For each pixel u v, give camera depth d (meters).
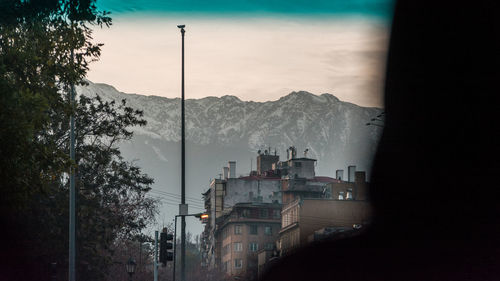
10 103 35.28
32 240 66.81
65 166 38.75
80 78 40.50
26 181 37.50
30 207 64.31
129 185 88.69
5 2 37.34
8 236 65.31
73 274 58.59
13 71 38.53
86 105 85.25
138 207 94.75
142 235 95.56
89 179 83.94
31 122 36.16
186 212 69.62
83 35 39.75
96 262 76.25
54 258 70.19
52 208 68.88
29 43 38.38
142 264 117.81
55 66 39.66
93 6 39.25
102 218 79.25
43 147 37.78
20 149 35.81
